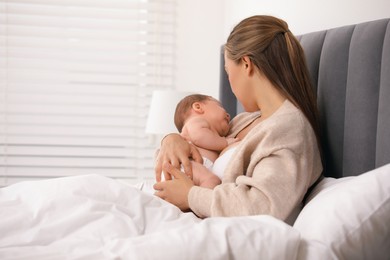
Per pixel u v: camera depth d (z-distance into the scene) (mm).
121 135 3334
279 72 1368
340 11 1709
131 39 3311
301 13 2061
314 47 1623
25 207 1138
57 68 3266
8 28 3223
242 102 1458
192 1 3344
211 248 857
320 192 1139
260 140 1287
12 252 902
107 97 3322
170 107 2699
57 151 3293
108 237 1008
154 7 3307
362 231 920
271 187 1146
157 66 3340
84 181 1188
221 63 2533
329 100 1478
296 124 1270
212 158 1571
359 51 1328
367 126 1285
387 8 1427
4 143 3244
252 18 1426
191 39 3359
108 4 3268
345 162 1387
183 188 1315
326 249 900
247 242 873
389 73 1185
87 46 3271
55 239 1020
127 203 1155
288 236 883
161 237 885
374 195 929
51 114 3277
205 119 1650
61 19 3252
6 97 3230
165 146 1540
